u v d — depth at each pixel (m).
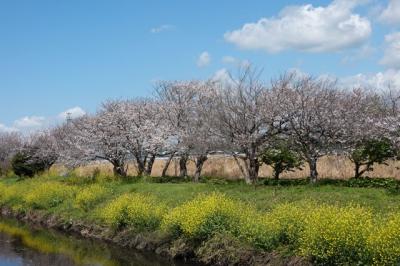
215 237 16.09
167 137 33.06
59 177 38.38
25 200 32.28
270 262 13.90
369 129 22.45
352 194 18.19
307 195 18.72
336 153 23.78
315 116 22.52
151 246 18.97
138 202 21.25
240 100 25.03
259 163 27.23
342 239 12.11
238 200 19.55
